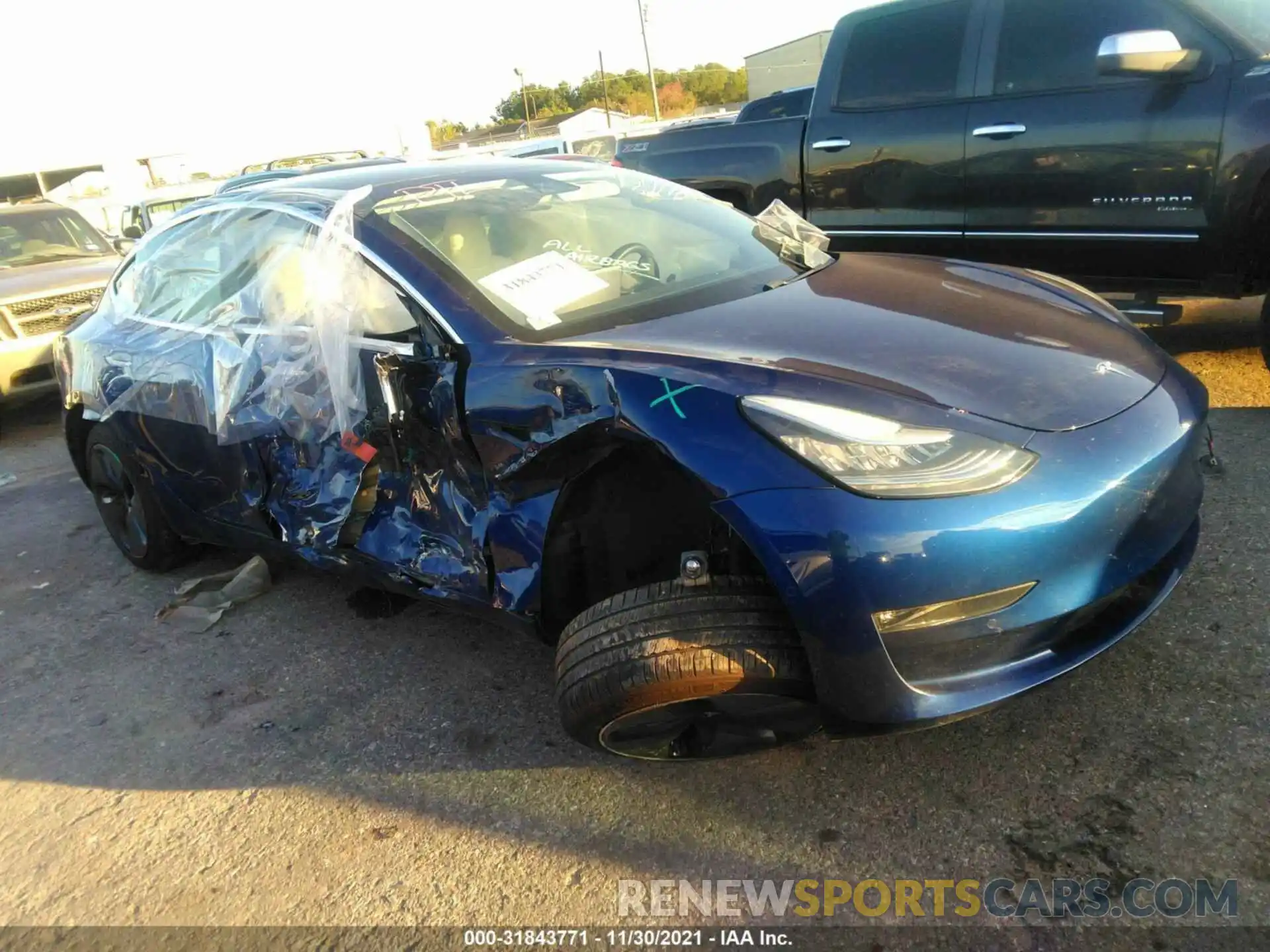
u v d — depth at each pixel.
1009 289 2.89
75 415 4.20
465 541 2.62
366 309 2.82
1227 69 3.97
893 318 2.56
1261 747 2.25
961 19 4.82
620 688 2.13
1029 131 4.57
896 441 1.99
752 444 2.03
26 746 3.05
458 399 2.50
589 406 2.24
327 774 2.70
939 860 2.12
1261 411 4.11
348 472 2.94
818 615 1.97
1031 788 2.26
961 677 2.04
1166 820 2.11
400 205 3.05
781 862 2.18
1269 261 4.07
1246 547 3.04
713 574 2.23
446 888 2.24
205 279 3.58
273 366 3.09
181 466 3.57
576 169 3.68
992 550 1.95
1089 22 4.39
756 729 2.28
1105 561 2.07
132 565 4.37
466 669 3.12
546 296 2.74
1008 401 2.13
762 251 3.29
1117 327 2.66
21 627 3.89
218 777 2.76
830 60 5.42
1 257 7.79
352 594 3.75
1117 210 4.38
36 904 2.39
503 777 2.58
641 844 2.29
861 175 5.32
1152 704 2.45
